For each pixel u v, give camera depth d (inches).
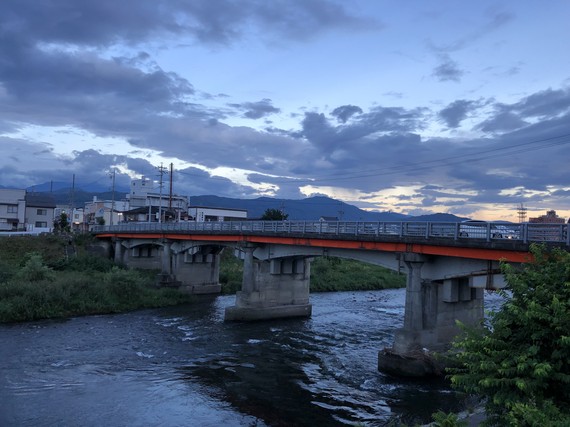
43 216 3855.8
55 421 746.8
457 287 1098.7
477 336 412.5
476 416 607.8
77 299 1728.6
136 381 964.0
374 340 1381.6
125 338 1337.4
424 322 1099.3
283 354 1215.6
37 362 1066.7
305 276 1818.4
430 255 1099.9
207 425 752.3
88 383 938.7
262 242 1694.1
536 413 301.7
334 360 1163.9
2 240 2738.7
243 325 1590.8
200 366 1091.9
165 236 2332.7
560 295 373.4
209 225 2049.7
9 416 758.5
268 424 763.4
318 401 876.6
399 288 2778.1
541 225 834.8
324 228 1445.6
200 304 2027.6
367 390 944.3
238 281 2598.4
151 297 1979.6
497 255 922.1
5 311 1501.0
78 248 2999.5
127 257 2795.3
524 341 385.1
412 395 912.9
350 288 2630.4
